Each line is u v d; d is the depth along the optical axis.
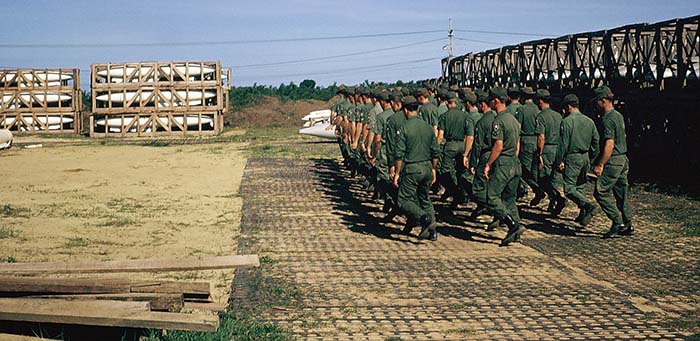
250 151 25.62
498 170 9.77
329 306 6.84
